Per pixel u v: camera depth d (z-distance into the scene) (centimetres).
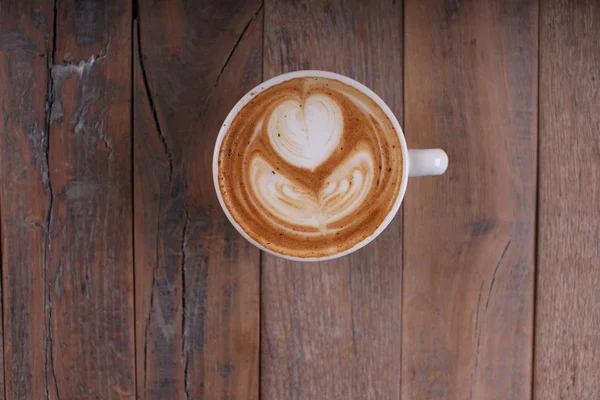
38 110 69
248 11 68
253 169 65
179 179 69
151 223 69
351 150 64
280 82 65
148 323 69
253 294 69
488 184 70
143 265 69
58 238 69
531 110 69
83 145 69
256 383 70
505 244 70
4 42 68
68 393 70
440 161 65
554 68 69
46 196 69
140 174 69
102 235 69
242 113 65
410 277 70
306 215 65
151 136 69
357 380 70
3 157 69
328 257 64
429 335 70
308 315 70
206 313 69
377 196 64
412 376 70
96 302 69
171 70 68
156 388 70
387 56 69
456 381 70
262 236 64
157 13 68
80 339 69
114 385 70
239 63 68
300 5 69
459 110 69
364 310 70
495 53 69
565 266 70
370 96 64
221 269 69
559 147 70
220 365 70
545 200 70
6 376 70
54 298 69
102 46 68
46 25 68
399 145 64
